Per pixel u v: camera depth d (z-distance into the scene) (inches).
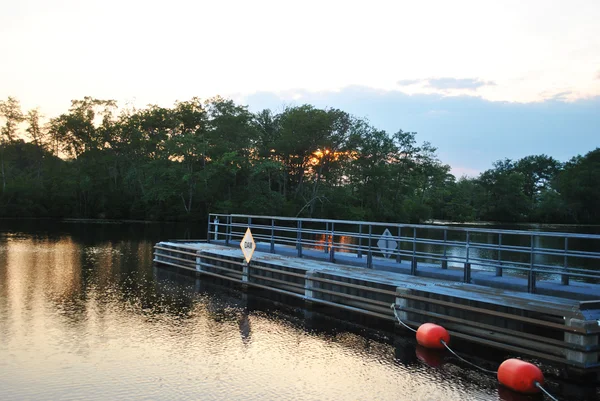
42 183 2775.6
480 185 3767.2
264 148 2571.4
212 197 2326.5
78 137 2908.5
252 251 552.7
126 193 2655.0
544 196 3535.9
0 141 2997.0
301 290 481.7
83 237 1254.9
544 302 314.7
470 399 256.4
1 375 285.3
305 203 2501.2
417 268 475.8
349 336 370.0
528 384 260.8
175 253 706.8
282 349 338.3
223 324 401.4
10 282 573.0
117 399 253.3
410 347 343.0
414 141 3152.1
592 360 276.2
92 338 358.0
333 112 2476.6
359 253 581.0
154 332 375.2
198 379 282.2
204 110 2802.7
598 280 723.4
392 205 3002.0
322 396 259.8
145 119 2783.0
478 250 1168.2
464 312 339.6
